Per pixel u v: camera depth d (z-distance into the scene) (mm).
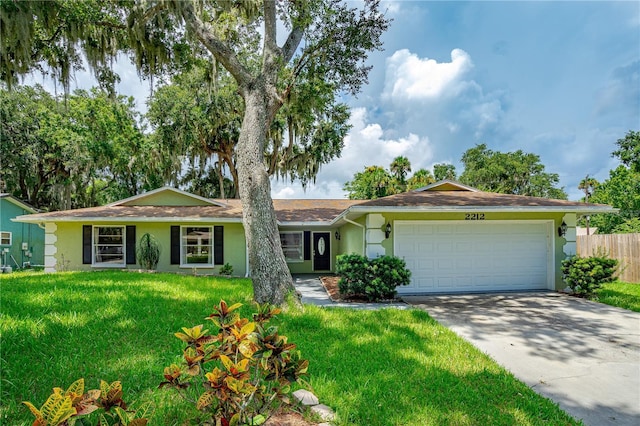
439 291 9789
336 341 5074
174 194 15234
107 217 12680
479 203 9586
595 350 5113
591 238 14250
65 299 6227
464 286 9875
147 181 24391
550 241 10070
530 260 10102
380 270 8594
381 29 9812
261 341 2344
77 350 4172
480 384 3859
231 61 8070
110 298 6500
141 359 4008
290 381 2385
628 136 20406
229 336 2334
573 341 5508
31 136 19719
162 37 9188
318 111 12812
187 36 8242
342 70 10047
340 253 15742
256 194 7426
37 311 5398
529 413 3262
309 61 9969
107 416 1632
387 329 5770
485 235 9984
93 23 8578
